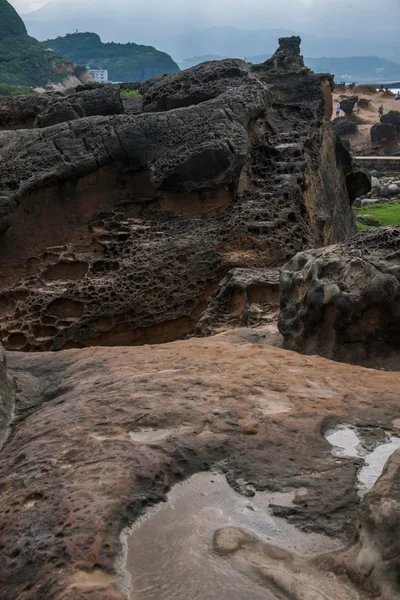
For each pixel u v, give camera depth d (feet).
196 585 6.44
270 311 23.08
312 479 8.23
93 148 34.88
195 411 9.77
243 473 8.38
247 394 10.55
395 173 122.93
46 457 8.73
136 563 6.80
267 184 35.76
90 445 8.89
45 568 6.68
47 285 32.40
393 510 6.54
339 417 9.87
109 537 7.04
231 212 33.71
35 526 7.28
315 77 46.93
